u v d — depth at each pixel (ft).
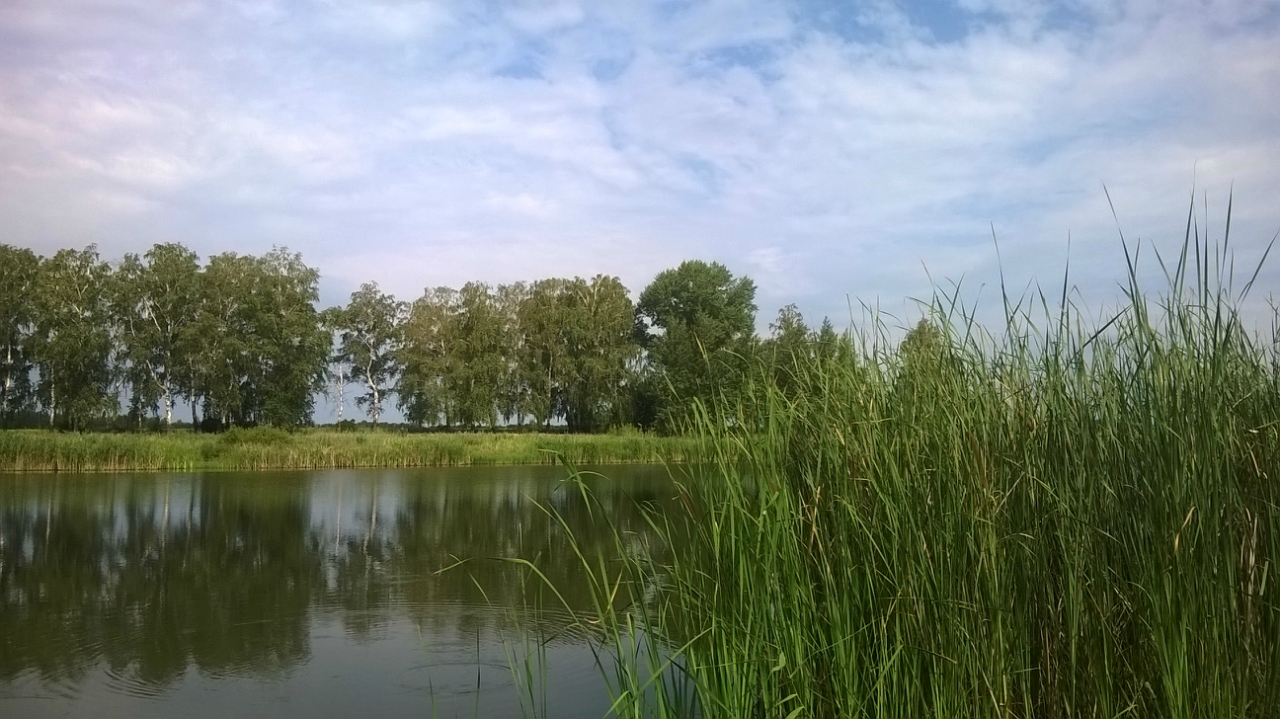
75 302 157.48
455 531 49.96
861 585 13.53
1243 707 11.42
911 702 12.48
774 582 13.21
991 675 12.16
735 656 12.97
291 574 37.73
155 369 166.30
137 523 53.88
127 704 21.44
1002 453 13.19
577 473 14.99
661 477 85.35
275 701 21.45
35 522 54.19
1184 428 11.94
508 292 200.34
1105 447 12.91
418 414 195.21
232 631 28.17
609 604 14.51
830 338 15.42
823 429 14.29
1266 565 11.62
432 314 192.85
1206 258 12.44
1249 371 13.52
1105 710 11.60
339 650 25.71
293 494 71.97
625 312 185.88
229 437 108.99
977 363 14.07
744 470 14.60
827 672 13.24
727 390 15.58
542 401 190.39
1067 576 12.15
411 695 21.42
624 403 177.58
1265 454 12.41
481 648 25.50
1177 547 11.30
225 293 168.55
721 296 174.60
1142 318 12.80
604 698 20.39
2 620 29.84
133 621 29.68
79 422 154.71
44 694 22.22
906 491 13.11
